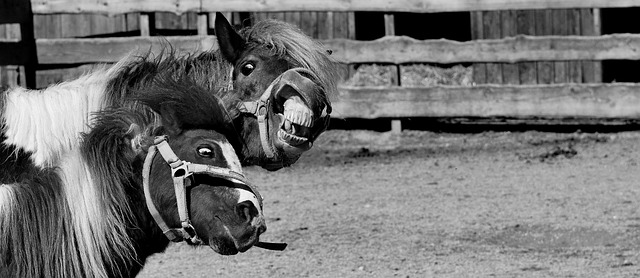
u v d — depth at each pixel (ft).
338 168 52.75
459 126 62.03
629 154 53.21
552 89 59.21
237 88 24.26
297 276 33.17
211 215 18.85
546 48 59.16
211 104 19.58
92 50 59.98
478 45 59.72
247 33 24.73
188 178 18.97
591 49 58.75
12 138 20.68
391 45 60.18
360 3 60.49
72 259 18.98
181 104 19.36
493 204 43.19
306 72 23.90
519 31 71.92
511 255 35.45
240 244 18.78
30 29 60.13
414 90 60.13
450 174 50.03
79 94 21.08
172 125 19.44
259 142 24.03
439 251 36.11
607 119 62.75
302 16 72.38
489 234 38.42
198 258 35.60
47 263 18.95
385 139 59.77
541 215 41.09
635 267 33.58
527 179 48.14
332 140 59.67
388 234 38.58
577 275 32.78
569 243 36.96
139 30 71.05
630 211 41.34
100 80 21.45
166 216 19.26
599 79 70.08
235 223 18.74
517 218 40.70
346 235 38.55
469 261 34.76
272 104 23.67
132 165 19.42
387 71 66.23
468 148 56.90
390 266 34.24
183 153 19.22
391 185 47.83
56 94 21.06
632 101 58.49
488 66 70.59
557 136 58.75
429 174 50.26
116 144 19.42
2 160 20.53
